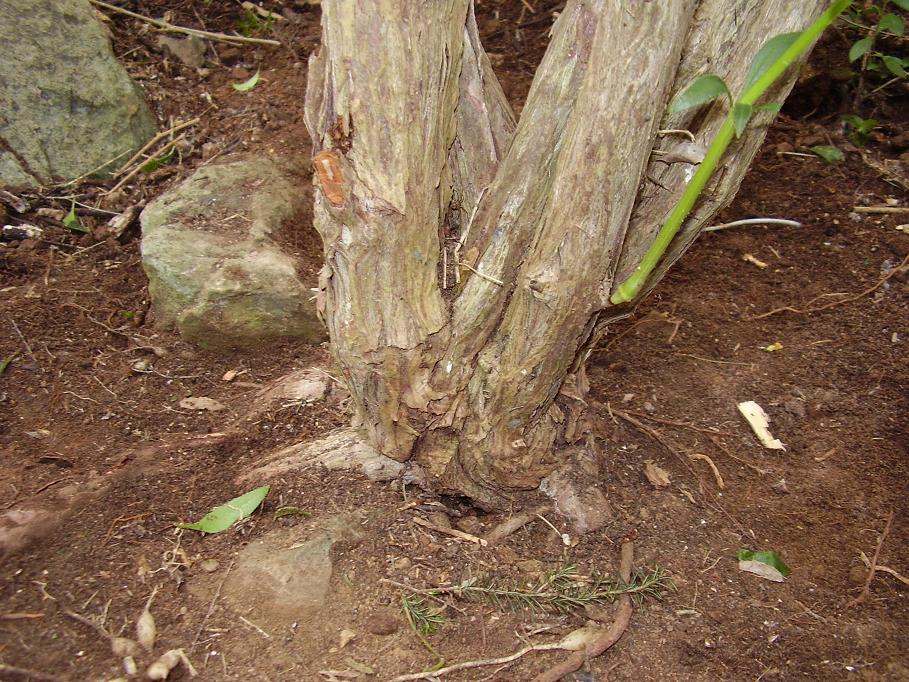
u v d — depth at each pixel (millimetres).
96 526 606
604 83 458
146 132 1066
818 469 728
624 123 459
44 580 561
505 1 1371
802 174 1058
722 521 671
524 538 634
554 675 534
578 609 584
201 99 1138
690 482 703
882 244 950
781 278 936
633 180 477
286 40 1269
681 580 615
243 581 570
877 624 592
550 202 495
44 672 503
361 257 502
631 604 590
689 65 521
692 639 572
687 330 879
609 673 546
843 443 750
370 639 546
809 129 1119
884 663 565
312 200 953
